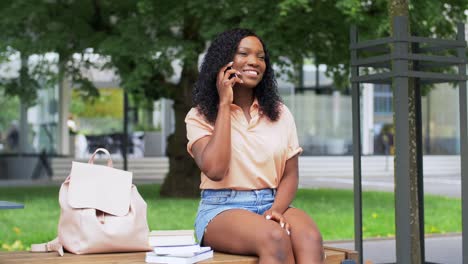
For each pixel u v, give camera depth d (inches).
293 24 614.9
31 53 650.8
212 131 203.6
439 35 631.2
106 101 1268.5
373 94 1354.6
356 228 273.4
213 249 199.2
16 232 448.1
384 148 1355.8
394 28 248.5
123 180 204.7
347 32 642.2
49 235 439.5
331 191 812.6
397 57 247.4
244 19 590.2
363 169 1282.0
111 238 199.0
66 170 1157.7
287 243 185.9
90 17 684.1
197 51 655.1
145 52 618.2
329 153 1325.0
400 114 246.5
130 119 1283.2
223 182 202.5
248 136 203.2
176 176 713.6
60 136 1178.6
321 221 517.7
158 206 600.4
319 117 1320.1
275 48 601.6
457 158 1357.0
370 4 616.4
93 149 1254.3
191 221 503.8
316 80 1312.7
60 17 674.2
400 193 246.4
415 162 271.4
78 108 1255.5
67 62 724.0
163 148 1294.3
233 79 199.2
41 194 756.6
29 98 748.6
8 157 1143.0
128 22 633.6
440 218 556.4
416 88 294.5
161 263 185.5
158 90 717.3
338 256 198.7
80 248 197.8
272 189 207.5
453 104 1408.7
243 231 189.0
